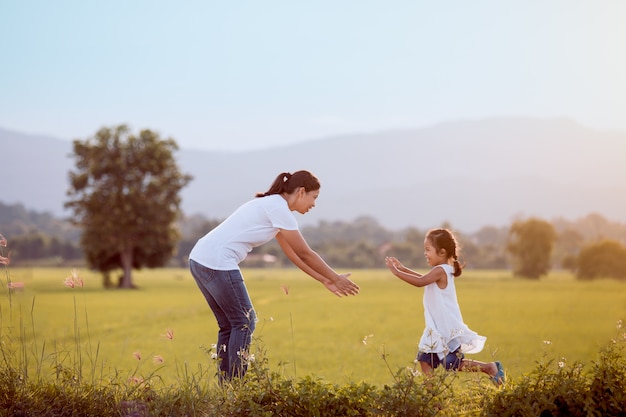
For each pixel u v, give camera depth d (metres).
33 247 197.00
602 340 24.03
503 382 7.74
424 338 8.62
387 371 17.12
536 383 7.03
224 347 8.10
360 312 44.03
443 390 6.90
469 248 191.50
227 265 8.29
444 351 8.00
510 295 60.84
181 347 24.22
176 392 7.31
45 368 9.36
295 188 8.66
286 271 165.50
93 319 38.78
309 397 6.73
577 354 19.58
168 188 93.38
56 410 7.04
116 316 41.53
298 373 16.55
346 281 8.41
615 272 109.38
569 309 43.03
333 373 16.70
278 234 8.77
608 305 46.88
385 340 26.50
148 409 7.05
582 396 6.87
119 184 90.19
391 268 8.88
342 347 24.53
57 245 199.88
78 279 7.78
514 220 120.19
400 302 54.03
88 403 7.14
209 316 40.75
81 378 7.62
